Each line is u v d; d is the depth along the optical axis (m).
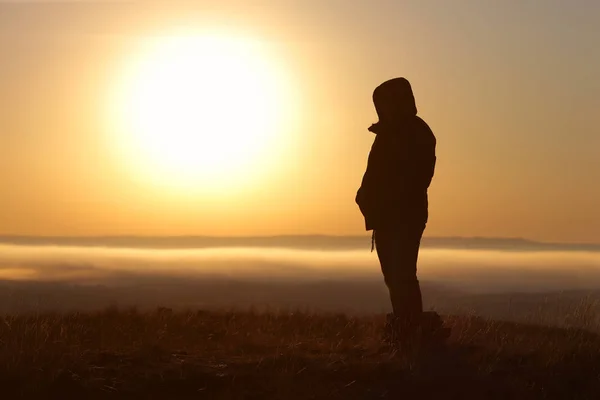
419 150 12.09
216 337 12.93
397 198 12.07
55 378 9.89
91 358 10.73
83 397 9.71
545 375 10.82
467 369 10.81
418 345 11.39
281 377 10.27
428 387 10.31
